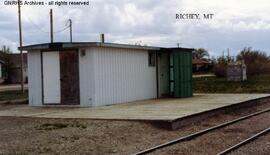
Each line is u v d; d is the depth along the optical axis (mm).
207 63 106000
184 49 25938
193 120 16562
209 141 13039
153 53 25219
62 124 15188
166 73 26281
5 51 84188
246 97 25531
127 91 22562
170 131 14633
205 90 37062
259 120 17875
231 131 14953
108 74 21078
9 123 15891
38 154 10961
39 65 21297
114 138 13117
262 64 71812
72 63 20547
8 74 81500
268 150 11695
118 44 21328
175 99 24250
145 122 15250
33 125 15266
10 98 29875
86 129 14289
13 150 11352
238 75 55000
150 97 24812
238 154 11180
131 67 22938
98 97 20359
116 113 17344
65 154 11023
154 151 11453
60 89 20875
